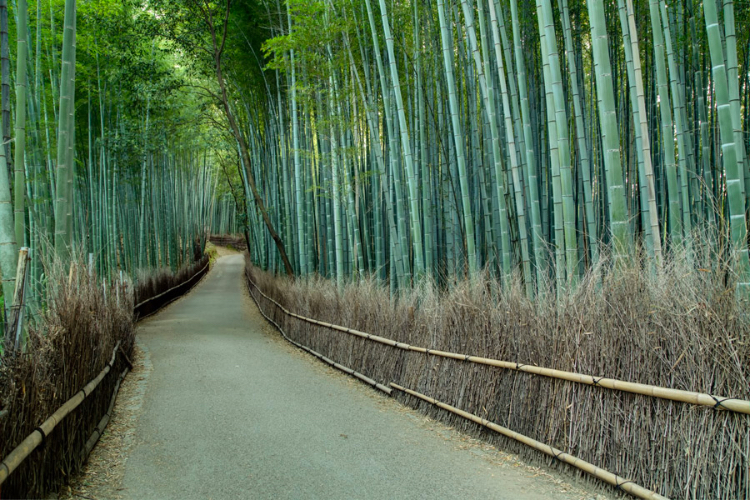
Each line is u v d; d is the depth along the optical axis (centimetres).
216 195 3253
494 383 356
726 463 216
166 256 1688
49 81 991
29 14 833
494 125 470
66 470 286
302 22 775
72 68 429
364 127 909
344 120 780
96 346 384
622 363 264
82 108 1163
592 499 263
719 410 220
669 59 468
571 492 273
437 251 712
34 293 366
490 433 354
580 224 607
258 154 1481
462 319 399
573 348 294
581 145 450
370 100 709
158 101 1170
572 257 361
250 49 1146
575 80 461
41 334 291
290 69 888
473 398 375
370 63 800
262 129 1442
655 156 639
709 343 229
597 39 324
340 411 435
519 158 556
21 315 265
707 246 253
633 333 261
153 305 1246
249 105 1359
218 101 1315
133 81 1094
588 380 277
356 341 580
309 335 741
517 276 390
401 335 486
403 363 475
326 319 682
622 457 258
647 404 250
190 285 1902
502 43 539
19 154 386
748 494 208
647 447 247
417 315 473
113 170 1134
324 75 787
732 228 290
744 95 568
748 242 300
